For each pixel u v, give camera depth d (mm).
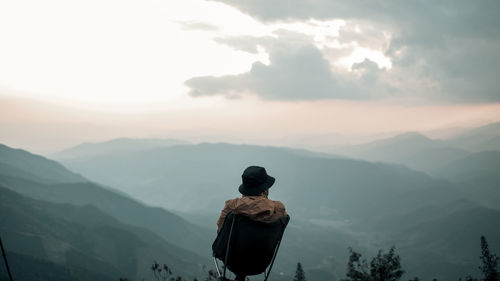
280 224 2836
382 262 23031
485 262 28812
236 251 2750
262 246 2734
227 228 2840
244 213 2738
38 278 152625
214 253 2994
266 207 2736
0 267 149125
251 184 2912
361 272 23062
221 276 2791
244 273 2879
